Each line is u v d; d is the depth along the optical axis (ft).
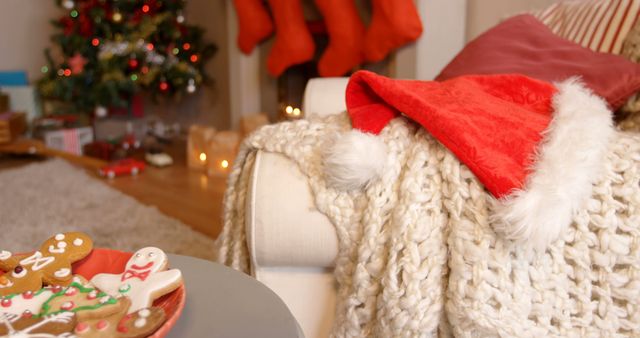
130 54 10.89
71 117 11.78
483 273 2.17
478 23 7.91
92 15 10.88
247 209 2.57
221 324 1.79
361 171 2.34
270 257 2.54
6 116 10.92
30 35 13.10
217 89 12.16
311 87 4.04
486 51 4.36
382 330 2.34
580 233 2.31
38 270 1.93
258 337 1.72
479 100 2.72
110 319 1.62
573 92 2.86
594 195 2.34
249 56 10.61
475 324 2.19
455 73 4.40
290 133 2.69
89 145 11.05
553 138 2.46
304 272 2.67
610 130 2.62
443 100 2.69
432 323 2.25
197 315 1.85
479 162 2.27
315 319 2.71
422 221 2.29
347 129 2.74
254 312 1.88
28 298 1.75
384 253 2.36
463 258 2.21
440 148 2.44
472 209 2.25
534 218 2.09
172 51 11.35
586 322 2.35
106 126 12.26
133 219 7.11
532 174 2.28
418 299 2.23
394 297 2.26
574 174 2.24
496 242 2.21
